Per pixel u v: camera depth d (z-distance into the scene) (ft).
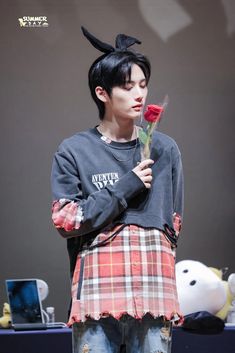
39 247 19.20
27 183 19.38
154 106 9.35
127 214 9.12
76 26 19.54
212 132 19.58
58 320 18.88
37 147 19.47
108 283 8.85
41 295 15.52
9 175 19.38
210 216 19.45
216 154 19.54
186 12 19.62
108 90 9.46
